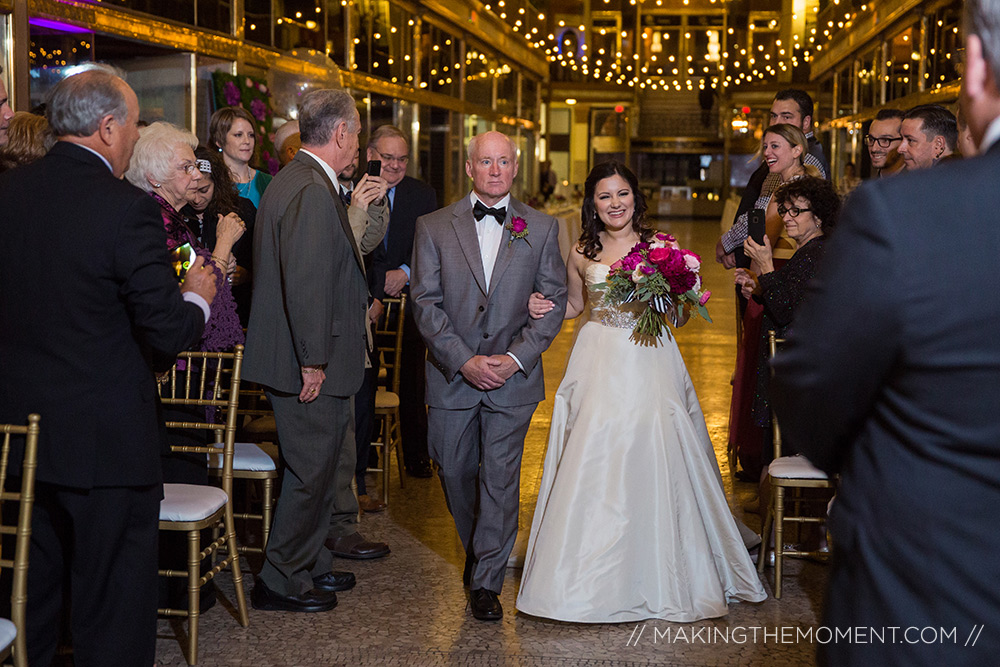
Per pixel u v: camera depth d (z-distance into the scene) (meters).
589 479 3.23
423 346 4.98
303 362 3.05
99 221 2.27
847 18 17.80
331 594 3.33
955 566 1.12
